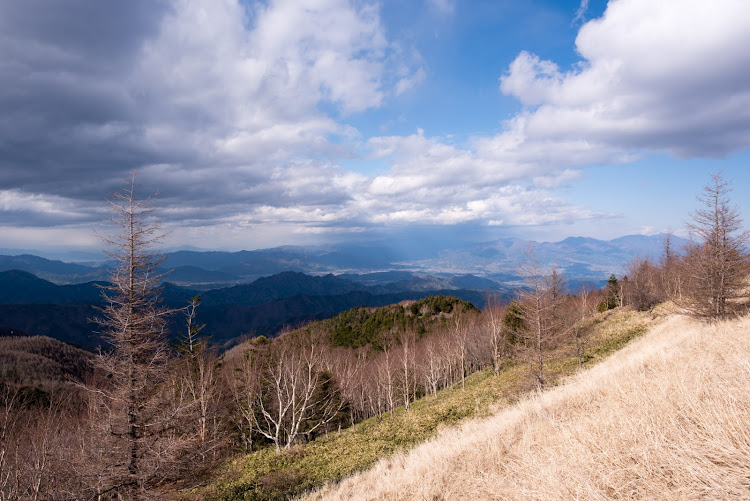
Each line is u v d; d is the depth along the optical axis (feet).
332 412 124.16
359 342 265.75
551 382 78.59
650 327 114.52
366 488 28.58
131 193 45.83
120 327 43.93
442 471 23.11
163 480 46.21
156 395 45.75
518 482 16.75
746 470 11.10
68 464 43.50
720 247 69.21
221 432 85.20
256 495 59.67
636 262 198.59
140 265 46.03
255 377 115.96
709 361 23.43
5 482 50.06
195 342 102.94
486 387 114.93
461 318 220.23
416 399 166.71
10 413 64.08
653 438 14.71
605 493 12.75
